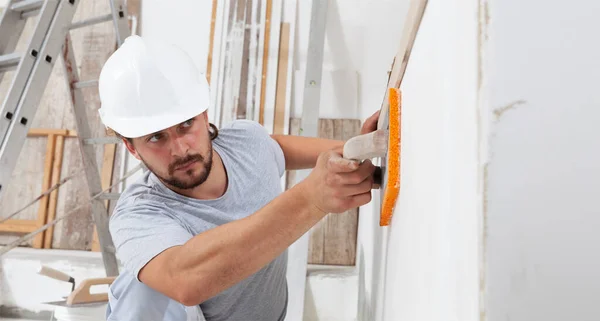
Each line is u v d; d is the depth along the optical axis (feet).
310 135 7.64
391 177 2.35
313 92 7.72
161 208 4.00
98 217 7.31
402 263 2.10
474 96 0.98
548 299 0.91
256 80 8.68
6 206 9.57
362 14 8.72
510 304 0.92
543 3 0.96
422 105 1.71
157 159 3.88
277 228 2.62
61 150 9.56
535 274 0.92
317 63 7.79
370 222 5.94
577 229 0.92
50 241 9.29
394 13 8.65
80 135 7.21
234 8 8.92
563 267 0.92
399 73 2.60
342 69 8.72
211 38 8.93
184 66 4.16
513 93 0.95
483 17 0.97
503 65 0.95
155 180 4.24
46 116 9.75
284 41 8.80
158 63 3.99
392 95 2.51
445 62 1.29
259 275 4.41
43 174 9.59
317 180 2.48
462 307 1.01
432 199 1.38
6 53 6.54
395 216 2.54
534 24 0.96
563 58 0.95
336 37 8.73
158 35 9.28
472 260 0.96
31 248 9.23
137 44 4.07
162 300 4.10
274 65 8.72
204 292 2.86
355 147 2.36
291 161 5.24
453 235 1.10
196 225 4.11
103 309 6.30
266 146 4.84
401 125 2.38
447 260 1.15
